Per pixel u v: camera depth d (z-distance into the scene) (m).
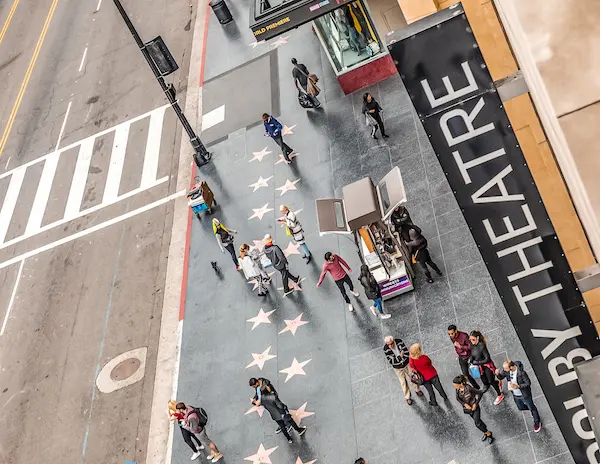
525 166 8.11
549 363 8.92
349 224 18.30
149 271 24.67
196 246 24.34
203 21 34.78
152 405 20.83
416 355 15.78
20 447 21.77
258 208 24.17
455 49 7.62
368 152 23.69
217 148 27.34
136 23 37.22
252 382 17.12
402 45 7.65
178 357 21.45
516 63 8.52
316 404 18.19
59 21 40.75
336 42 25.19
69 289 25.69
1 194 31.30
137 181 28.39
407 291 19.11
